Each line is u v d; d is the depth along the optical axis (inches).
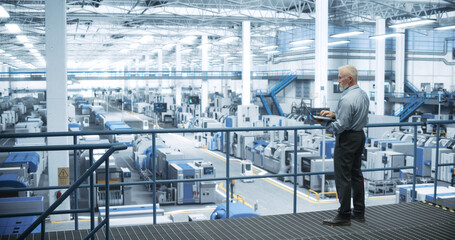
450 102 1373.0
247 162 959.0
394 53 1768.0
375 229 164.2
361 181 174.4
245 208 245.1
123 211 404.5
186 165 819.4
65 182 618.2
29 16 1176.8
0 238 157.5
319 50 961.5
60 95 603.2
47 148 115.1
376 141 1032.8
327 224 169.6
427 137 1074.7
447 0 1068.5
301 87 1860.2
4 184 514.9
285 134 1206.9
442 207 193.5
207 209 757.3
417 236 156.5
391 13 1414.9
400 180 842.2
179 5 1234.0
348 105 155.9
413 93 1594.5
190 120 1588.3
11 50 1865.2
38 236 159.2
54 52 593.3
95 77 1635.1
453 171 833.5
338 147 166.2
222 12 1275.8
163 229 166.7
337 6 1295.5
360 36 1733.5
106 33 1533.0
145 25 1577.3
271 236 157.1
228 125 1339.8
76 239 155.5
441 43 1777.8
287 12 1189.7
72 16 1189.7
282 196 828.0
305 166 877.8
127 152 1328.7
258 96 1806.1
